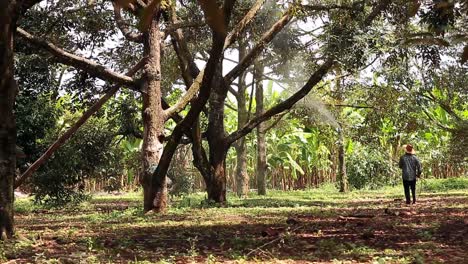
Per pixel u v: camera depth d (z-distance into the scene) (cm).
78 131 1612
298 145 3131
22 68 1395
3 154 753
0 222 751
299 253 632
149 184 1289
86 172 1648
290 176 3431
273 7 1588
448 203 1524
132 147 2438
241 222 1010
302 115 2219
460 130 2070
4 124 749
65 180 1569
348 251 634
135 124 1766
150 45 1307
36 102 1489
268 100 2900
